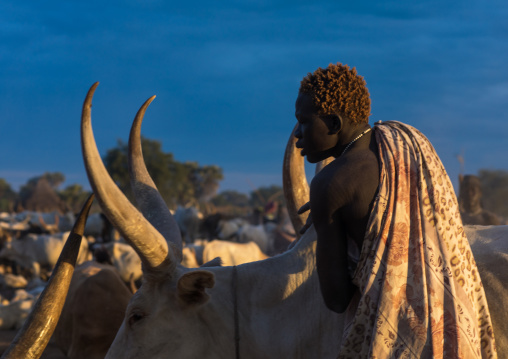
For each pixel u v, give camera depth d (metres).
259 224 23.47
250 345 2.56
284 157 3.47
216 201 93.06
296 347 2.54
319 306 2.54
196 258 11.98
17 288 13.16
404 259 2.16
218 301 2.60
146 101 2.81
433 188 2.23
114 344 2.62
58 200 30.30
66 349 5.51
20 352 2.46
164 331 2.51
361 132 2.34
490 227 2.74
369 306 2.16
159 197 2.82
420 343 2.09
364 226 2.21
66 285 2.56
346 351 2.20
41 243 15.07
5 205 60.72
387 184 2.21
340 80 2.30
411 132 2.31
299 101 2.39
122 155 47.62
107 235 18.05
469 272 2.24
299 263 2.66
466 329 2.13
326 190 2.22
